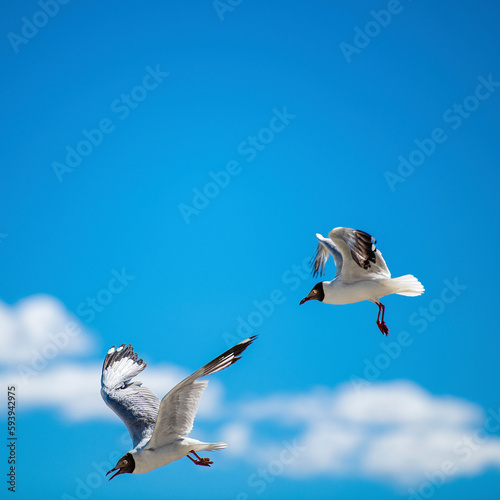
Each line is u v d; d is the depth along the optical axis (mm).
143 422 13352
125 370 14789
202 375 11594
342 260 16797
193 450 12109
